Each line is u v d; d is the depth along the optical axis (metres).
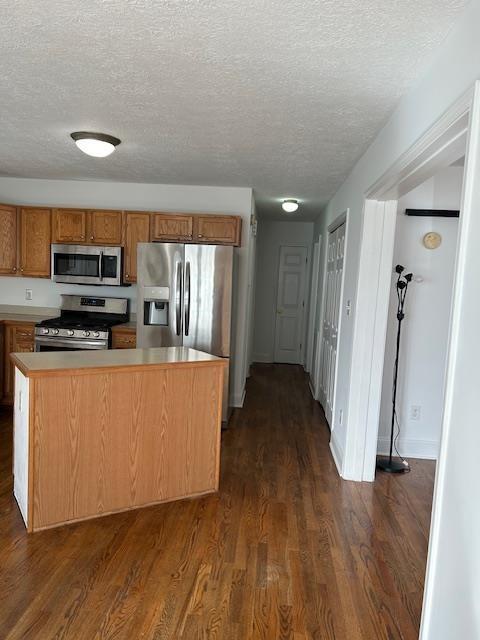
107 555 2.35
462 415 1.48
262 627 1.91
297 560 2.39
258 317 8.02
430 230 3.76
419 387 3.89
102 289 5.14
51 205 5.09
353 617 2.00
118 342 4.54
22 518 2.65
